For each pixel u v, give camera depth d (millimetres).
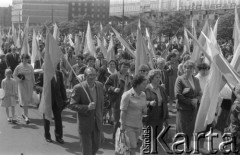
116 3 119438
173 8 96125
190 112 7469
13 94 10688
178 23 48625
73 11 120125
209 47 7660
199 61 11000
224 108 8258
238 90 6574
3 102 10633
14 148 8352
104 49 17516
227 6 80500
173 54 12438
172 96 12336
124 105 6613
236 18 11602
